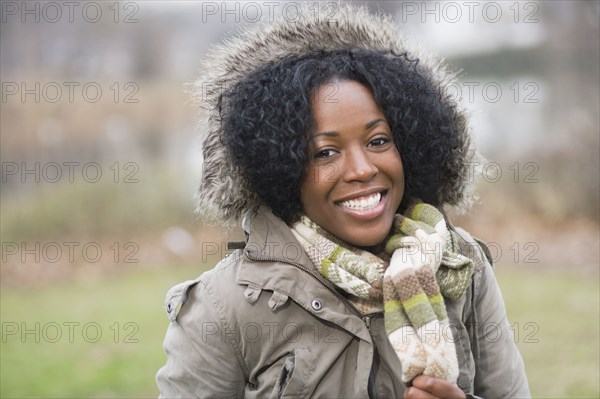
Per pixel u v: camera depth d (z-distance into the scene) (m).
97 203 13.89
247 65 2.96
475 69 16.38
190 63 18.36
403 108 2.81
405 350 2.54
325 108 2.69
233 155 2.83
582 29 14.79
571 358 7.37
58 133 15.78
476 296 3.01
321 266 2.73
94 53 18.44
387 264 2.79
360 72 2.75
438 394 2.53
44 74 17.48
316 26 2.96
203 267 12.59
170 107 16.20
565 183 13.23
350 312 2.75
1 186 14.57
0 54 17.80
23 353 8.44
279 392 2.68
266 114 2.74
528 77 15.49
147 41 18.67
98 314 10.08
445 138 2.97
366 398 2.66
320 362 2.68
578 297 9.50
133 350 8.43
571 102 14.23
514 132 13.80
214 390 2.78
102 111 16.11
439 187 3.14
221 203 2.98
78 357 8.23
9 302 10.95
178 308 2.83
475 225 12.94
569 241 12.16
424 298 2.60
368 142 2.73
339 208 2.73
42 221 13.72
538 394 6.54
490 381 3.03
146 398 6.90
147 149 15.86
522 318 8.74
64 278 12.22
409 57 3.07
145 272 12.41
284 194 2.80
